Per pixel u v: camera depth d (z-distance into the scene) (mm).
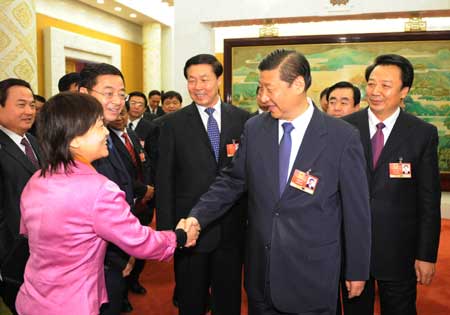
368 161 1923
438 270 3752
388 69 1850
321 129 1586
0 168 2049
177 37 5402
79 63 8406
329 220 1588
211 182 2166
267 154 1635
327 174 1566
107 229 1254
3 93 2141
